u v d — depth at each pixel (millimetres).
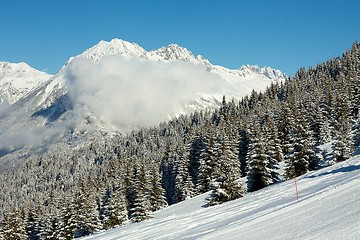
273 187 42781
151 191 68188
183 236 21047
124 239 26344
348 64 144625
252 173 50938
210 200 46094
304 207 17859
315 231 12727
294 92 124938
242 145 76000
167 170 88812
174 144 107500
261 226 16297
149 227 30344
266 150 51938
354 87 88750
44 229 67562
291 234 13375
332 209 15453
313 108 80562
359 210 13578
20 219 71250
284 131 74312
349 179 23625
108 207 59750
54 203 78750
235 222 20281
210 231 19844
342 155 52094
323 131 72562
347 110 75438
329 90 91625
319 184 27828
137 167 77438
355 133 62125
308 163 49656
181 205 56188
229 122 98625
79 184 79438
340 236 11164
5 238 69188
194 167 76312
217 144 66000
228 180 45812
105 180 96625
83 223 62844
